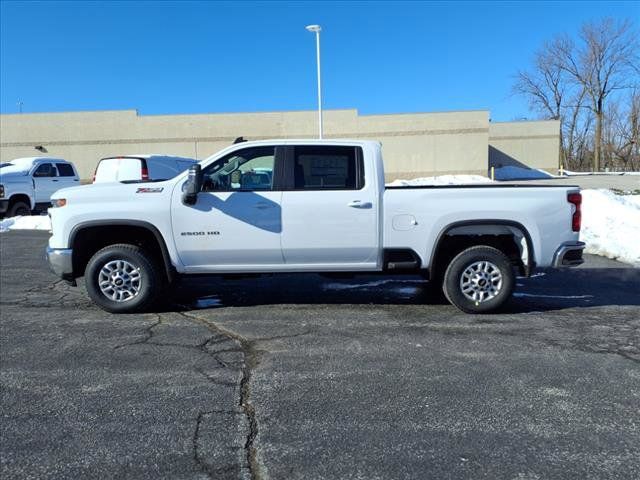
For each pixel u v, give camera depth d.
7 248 11.25
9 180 15.33
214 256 5.90
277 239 5.83
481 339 5.12
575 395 3.88
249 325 5.59
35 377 4.23
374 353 4.74
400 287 7.33
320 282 7.67
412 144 39.19
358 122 38.91
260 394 3.90
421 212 5.82
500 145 46.72
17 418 3.54
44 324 5.65
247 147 5.89
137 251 5.92
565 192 5.86
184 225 5.81
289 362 4.53
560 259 5.86
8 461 3.02
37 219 15.19
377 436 3.29
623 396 3.86
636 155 55.97
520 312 6.09
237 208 5.79
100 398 3.84
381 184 5.86
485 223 5.82
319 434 3.32
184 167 14.67
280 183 5.86
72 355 4.71
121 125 38.69
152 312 6.10
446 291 5.98
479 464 2.99
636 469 2.94
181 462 3.00
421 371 4.32
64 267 5.84
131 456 3.06
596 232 10.89
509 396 3.86
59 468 2.95
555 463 3.00
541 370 4.34
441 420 3.50
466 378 4.18
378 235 5.84
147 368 4.41
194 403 3.75
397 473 2.90
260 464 2.98
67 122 38.56
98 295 5.95
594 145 58.50
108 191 5.84
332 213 5.80
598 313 6.04
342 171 5.89
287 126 38.69
